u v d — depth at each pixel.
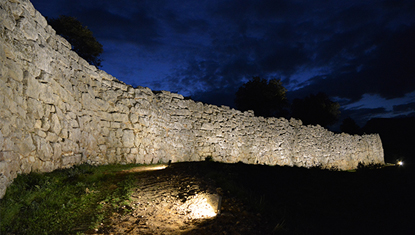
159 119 13.43
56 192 5.35
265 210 5.14
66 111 8.08
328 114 38.34
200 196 5.86
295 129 22.34
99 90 10.36
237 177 7.43
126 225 4.45
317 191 7.02
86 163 8.94
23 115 5.79
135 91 12.20
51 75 7.27
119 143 10.96
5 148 4.87
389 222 5.18
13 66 5.51
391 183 7.70
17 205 4.35
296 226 4.69
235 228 4.33
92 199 5.50
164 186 6.85
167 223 4.62
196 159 15.09
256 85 29.78
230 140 17.27
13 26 5.67
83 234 3.96
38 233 3.80
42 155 6.53
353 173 9.75
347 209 5.84
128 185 6.70
